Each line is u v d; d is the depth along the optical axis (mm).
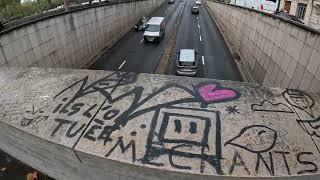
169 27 41719
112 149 5312
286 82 12969
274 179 4777
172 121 6047
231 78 21531
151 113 6336
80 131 5867
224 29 38281
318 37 10219
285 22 13953
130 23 41969
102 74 8508
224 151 5250
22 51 13695
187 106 6570
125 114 6340
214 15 54031
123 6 37062
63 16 18797
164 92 7191
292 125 6070
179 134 5676
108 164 5230
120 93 7227
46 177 6551
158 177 5047
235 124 5992
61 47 18516
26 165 6953
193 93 7156
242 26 25844
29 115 6547
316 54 10266
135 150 5281
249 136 5648
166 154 5176
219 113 6332
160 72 22328
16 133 6316
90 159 5359
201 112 6352
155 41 31703
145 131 5781
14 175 6617
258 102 6863
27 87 7871
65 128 5996
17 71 9086
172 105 6609
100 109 6586
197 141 5484
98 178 5629
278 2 36469
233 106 6625
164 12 59938
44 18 16109
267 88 7570
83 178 5840
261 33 18562
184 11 62000
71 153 5516
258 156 5152
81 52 22438
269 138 5613
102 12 28016
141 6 49750
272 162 5031
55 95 7336
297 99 7121
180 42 32594
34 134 5867
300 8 33094
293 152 5289
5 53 12258
